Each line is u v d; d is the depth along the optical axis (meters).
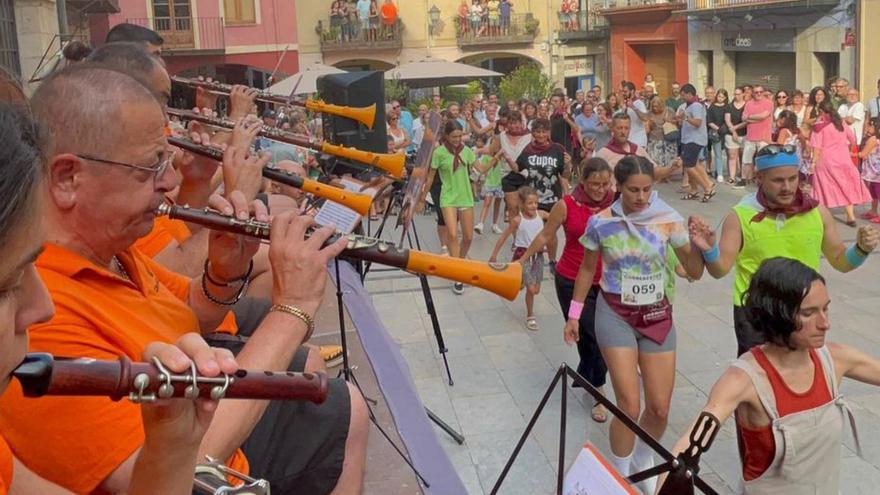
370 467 3.60
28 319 1.22
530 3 35.62
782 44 25.20
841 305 8.83
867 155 13.02
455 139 10.75
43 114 2.10
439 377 7.25
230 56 32.06
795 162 4.93
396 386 4.36
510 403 6.68
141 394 1.32
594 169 6.25
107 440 1.78
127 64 3.24
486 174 13.73
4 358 1.16
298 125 11.11
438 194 11.63
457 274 2.37
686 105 16.44
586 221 6.27
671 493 3.02
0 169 1.07
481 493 5.45
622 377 4.91
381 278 10.03
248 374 1.44
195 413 1.41
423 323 8.71
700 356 7.61
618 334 4.96
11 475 1.50
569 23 35.34
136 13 30.66
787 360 3.56
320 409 2.52
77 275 2.06
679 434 6.14
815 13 23.53
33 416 1.76
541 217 8.84
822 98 15.74
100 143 2.10
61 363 1.28
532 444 6.03
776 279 3.45
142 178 2.16
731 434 6.08
